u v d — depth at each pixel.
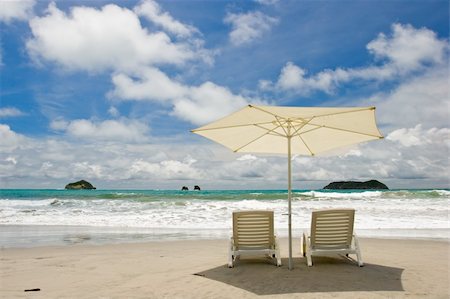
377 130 5.53
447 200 25.61
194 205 22.56
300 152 7.42
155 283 5.54
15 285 5.56
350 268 6.28
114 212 18.61
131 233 11.88
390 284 5.30
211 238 10.77
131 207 21.53
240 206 22.16
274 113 5.27
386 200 26.08
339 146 6.88
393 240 9.89
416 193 30.00
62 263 7.14
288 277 5.71
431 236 10.89
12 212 18.77
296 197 28.58
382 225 13.52
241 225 6.59
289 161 6.31
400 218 15.52
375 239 10.09
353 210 6.48
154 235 11.41
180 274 6.07
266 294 4.91
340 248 6.59
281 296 4.81
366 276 5.74
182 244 9.47
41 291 5.24
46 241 10.24
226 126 5.45
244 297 4.80
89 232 12.16
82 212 18.69
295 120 5.86
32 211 19.31
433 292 4.93
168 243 9.66
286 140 6.92
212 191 56.16
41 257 7.80
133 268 6.62
